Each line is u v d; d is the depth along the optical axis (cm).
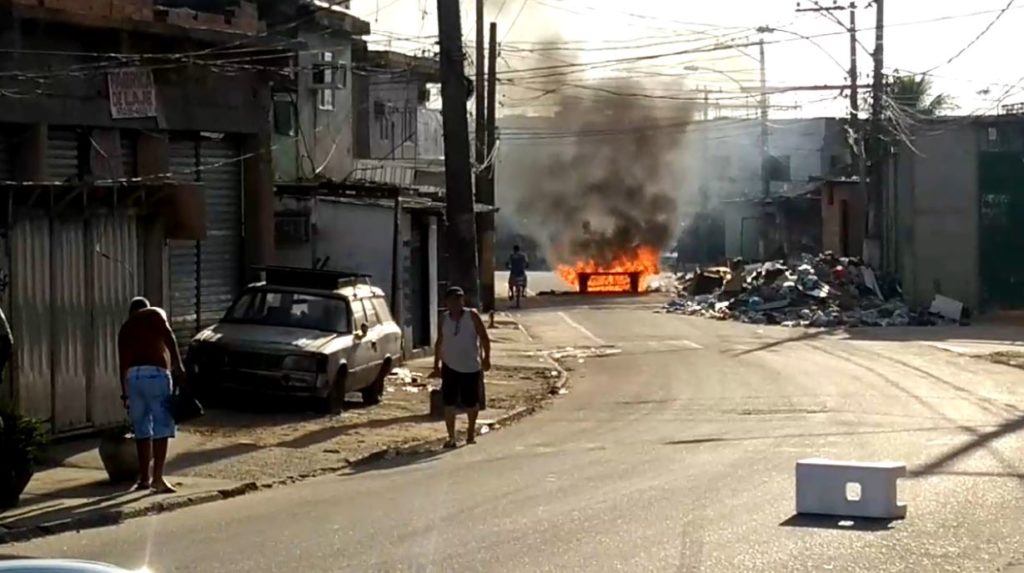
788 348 3738
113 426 1822
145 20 2209
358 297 2359
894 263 5350
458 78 2403
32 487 1491
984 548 1120
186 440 1891
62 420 1766
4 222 1675
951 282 5212
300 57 3531
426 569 1049
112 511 1352
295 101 3509
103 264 1833
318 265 3089
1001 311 5178
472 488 1503
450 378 1961
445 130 2416
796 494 1300
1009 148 5169
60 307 1762
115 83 2172
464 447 1939
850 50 5366
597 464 1695
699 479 1532
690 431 2072
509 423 2259
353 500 1441
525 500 1398
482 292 4897
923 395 2550
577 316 5125
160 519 1352
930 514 1280
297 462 1736
